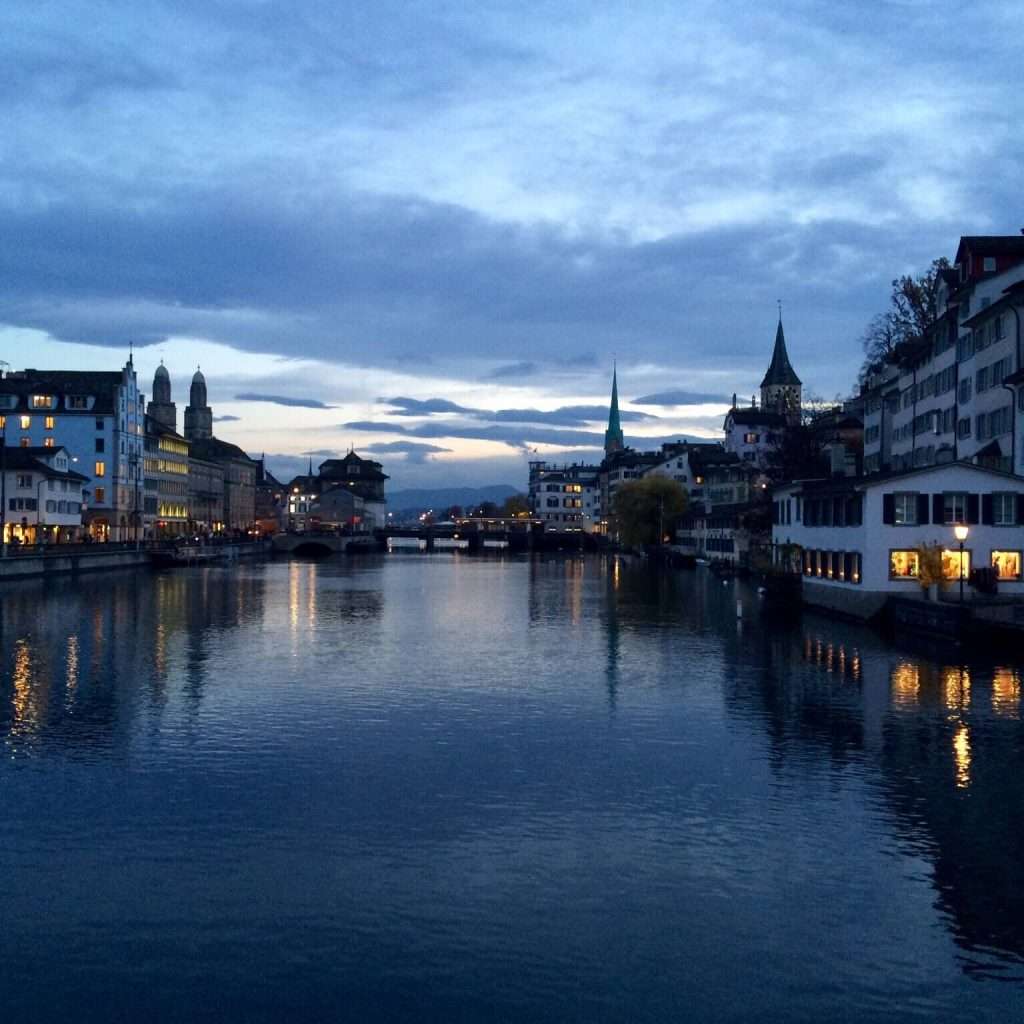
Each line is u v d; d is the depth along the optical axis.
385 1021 16.50
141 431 179.75
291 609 81.44
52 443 163.38
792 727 35.25
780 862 22.48
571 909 20.19
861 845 23.48
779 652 54.06
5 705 39.19
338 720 36.62
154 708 38.72
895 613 62.91
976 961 18.22
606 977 17.73
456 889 21.12
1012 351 69.44
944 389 84.62
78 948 18.70
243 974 17.83
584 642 59.25
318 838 23.98
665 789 27.83
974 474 64.25
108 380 168.38
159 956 18.42
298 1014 16.70
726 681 44.66
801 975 17.78
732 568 132.88
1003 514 64.19
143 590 100.19
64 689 42.69
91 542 146.00
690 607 83.38
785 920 19.70
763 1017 16.58
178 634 62.66
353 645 57.91
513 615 77.00
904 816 25.47
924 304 111.69
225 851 23.17
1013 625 50.72
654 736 34.03
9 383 166.00
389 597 95.81
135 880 21.56
